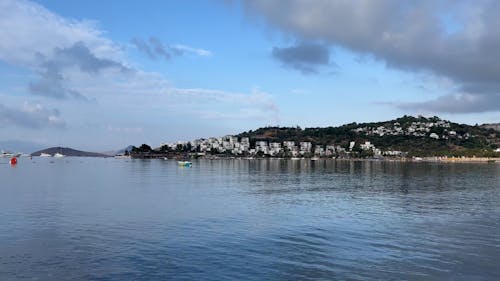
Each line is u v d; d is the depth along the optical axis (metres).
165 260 31.09
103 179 116.00
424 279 27.30
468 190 85.62
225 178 122.81
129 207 56.97
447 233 40.44
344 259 31.44
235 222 45.78
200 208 56.34
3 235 38.84
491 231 41.44
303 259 31.36
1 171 165.25
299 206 59.09
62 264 30.16
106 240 37.03
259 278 27.38
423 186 95.81
